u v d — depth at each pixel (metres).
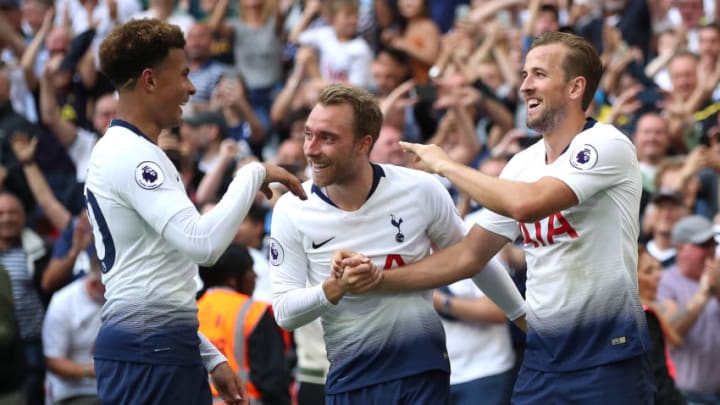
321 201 6.33
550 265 6.11
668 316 9.26
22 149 11.48
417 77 12.59
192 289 6.20
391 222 6.31
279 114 12.95
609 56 12.84
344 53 13.39
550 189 5.84
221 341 7.93
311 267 6.42
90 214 6.13
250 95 13.83
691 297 9.36
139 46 6.04
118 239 6.03
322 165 6.17
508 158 10.07
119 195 5.98
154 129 6.17
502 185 5.87
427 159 6.06
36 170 11.48
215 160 11.70
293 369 9.64
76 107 13.45
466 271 6.29
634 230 6.11
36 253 10.66
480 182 5.89
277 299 6.36
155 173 5.95
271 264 6.47
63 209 11.48
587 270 6.03
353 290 6.13
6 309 9.02
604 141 5.94
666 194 10.18
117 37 6.07
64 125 12.34
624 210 6.02
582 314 6.05
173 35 6.13
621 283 6.02
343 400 6.48
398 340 6.36
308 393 8.47
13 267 10.48
